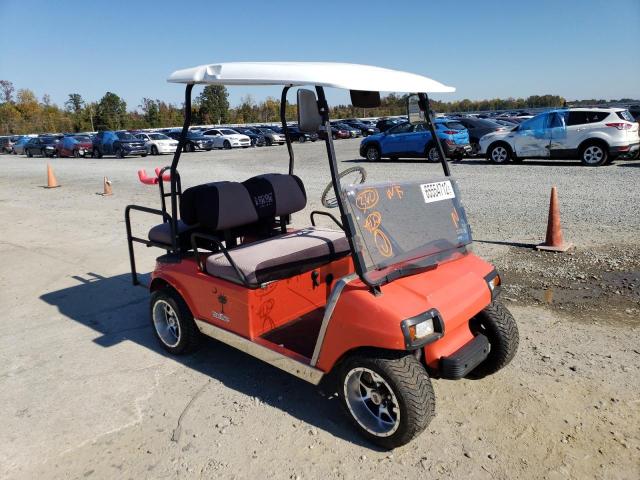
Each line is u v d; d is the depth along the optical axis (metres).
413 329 2.67
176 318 4.17
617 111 13.26
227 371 4.02
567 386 3.51
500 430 3.10
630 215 7.88
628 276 5.44
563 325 4.43
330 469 2.86
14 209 11.50
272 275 3.55
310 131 2.87
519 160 15.56
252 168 17.59
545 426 3.12
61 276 6.56
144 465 2.98
